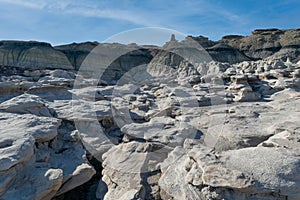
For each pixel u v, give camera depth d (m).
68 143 5.97
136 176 4.27
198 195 3.11
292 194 2.83
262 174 3.05
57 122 6.02
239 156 3.48
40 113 7.00
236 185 2.95
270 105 9.33
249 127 6.19
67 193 4.55
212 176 3.15
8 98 9.02
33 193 3.67
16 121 5.66
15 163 3.84
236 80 13.32
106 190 4.40
